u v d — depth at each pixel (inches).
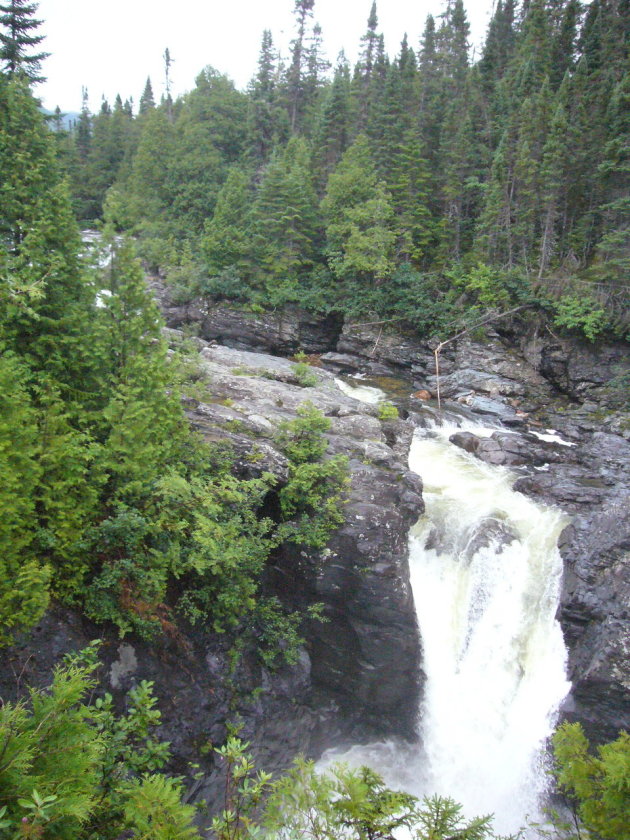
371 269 1697.8
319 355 1738.4
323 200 1829.5
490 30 2694.4
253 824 259.4
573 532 784.3
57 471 538.0
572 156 1621.6
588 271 1565.0
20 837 183.8
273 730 681.6
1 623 466.6
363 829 243.0
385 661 723.4
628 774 306.7
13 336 594.2
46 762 215.2
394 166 1929.1
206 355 1259.2
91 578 561.9
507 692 745.6
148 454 609.0
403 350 1660.9
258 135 2551.7
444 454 1083.9
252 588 661.3
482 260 1691.7
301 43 3024.1
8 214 640.4
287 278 1760.6
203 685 621.6
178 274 1765.5
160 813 231.0
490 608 786.2
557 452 1124.5
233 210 1857.8
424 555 828.0
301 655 737.6
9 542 476.1
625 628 655.8
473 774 714.2
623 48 1988.2
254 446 788.6
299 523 752.3
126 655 563.2
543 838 637.3
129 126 3122.5
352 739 763.4
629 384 1371.8
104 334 657.6
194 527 644.7
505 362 1535.4
